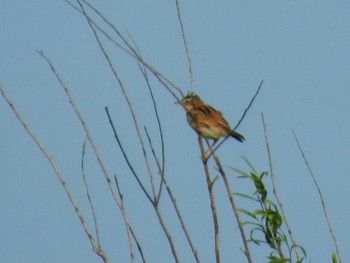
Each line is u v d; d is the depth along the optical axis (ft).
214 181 41.81
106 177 39.11
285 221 44.06
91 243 37.99
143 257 37.58
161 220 37.78
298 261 42.86
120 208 38.52
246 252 40.01
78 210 38.50
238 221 40.93
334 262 42.57
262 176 45.50
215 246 39.63
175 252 37.24
